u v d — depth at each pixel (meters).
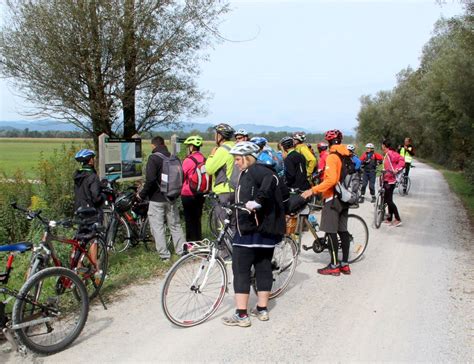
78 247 4.72
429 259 6.89
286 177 6.82
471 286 5.56
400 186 16.05
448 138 29.06
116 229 6.86
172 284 4.29
